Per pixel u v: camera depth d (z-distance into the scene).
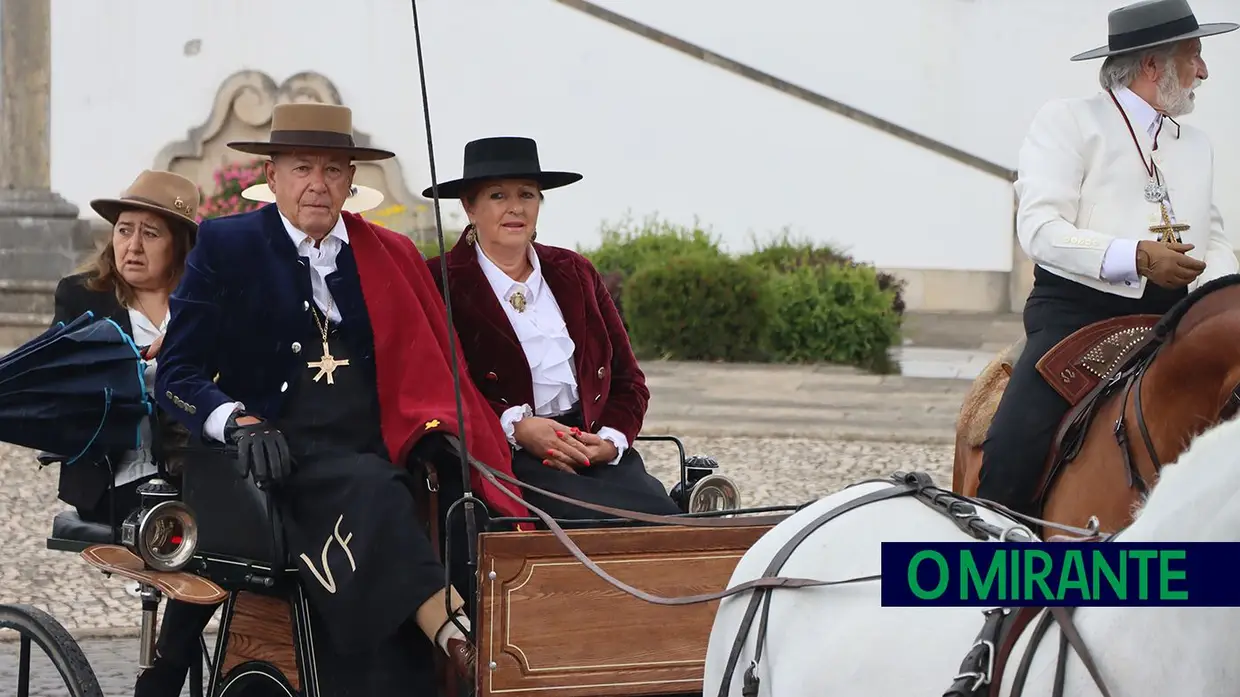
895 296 36.59
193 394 9.12
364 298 9.69
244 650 9.24
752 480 21.56
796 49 41.56
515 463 10.02
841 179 41.72
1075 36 41.38
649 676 8.23
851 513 6.98
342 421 9.41
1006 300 41.91
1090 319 9.87
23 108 38.53
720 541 8.41
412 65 39.84
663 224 41.28
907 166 41.72
